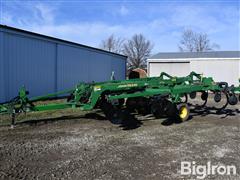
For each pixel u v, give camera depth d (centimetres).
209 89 980
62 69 1655
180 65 2658
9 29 1244
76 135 702
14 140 646
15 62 1297
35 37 1412
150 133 739
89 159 530
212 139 691
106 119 901
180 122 893
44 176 450
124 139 675
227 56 2566
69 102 791
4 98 1233
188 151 590
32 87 1414
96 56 2047
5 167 485
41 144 619
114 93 781
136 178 448
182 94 929
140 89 834
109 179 443
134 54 6203
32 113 980
